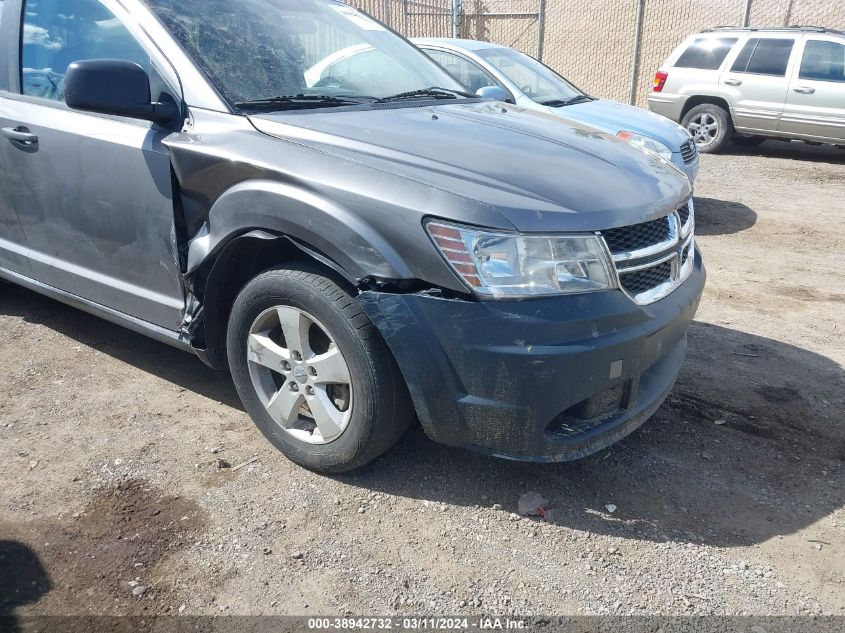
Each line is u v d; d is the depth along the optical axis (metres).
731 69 10.93
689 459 3.05
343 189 2.43
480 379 2.34
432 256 2.30
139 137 2.96
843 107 10.10
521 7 16.61
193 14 3.11
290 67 3.19
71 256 3.46
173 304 3.04
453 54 7.09
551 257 2.31
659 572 2.40
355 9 4.08
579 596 2.29
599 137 3.25
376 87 3.47
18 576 2.29
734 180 9.42
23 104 3.50
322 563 2.40
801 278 5.52
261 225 2.59
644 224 2.60
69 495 2.70
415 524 2.60
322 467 2.79
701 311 4.78
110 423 3.20
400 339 2.38
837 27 13.93
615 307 2.40
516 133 3.02
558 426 2.51
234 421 3.25
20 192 3.56
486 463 2.96
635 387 2.59
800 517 2.70
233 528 2.54
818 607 2.27
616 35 15.95
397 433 2.65
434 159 2.55
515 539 2.54
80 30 3.30
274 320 2.82
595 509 2.71
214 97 2.83
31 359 3.77
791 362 3.99
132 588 2.26
